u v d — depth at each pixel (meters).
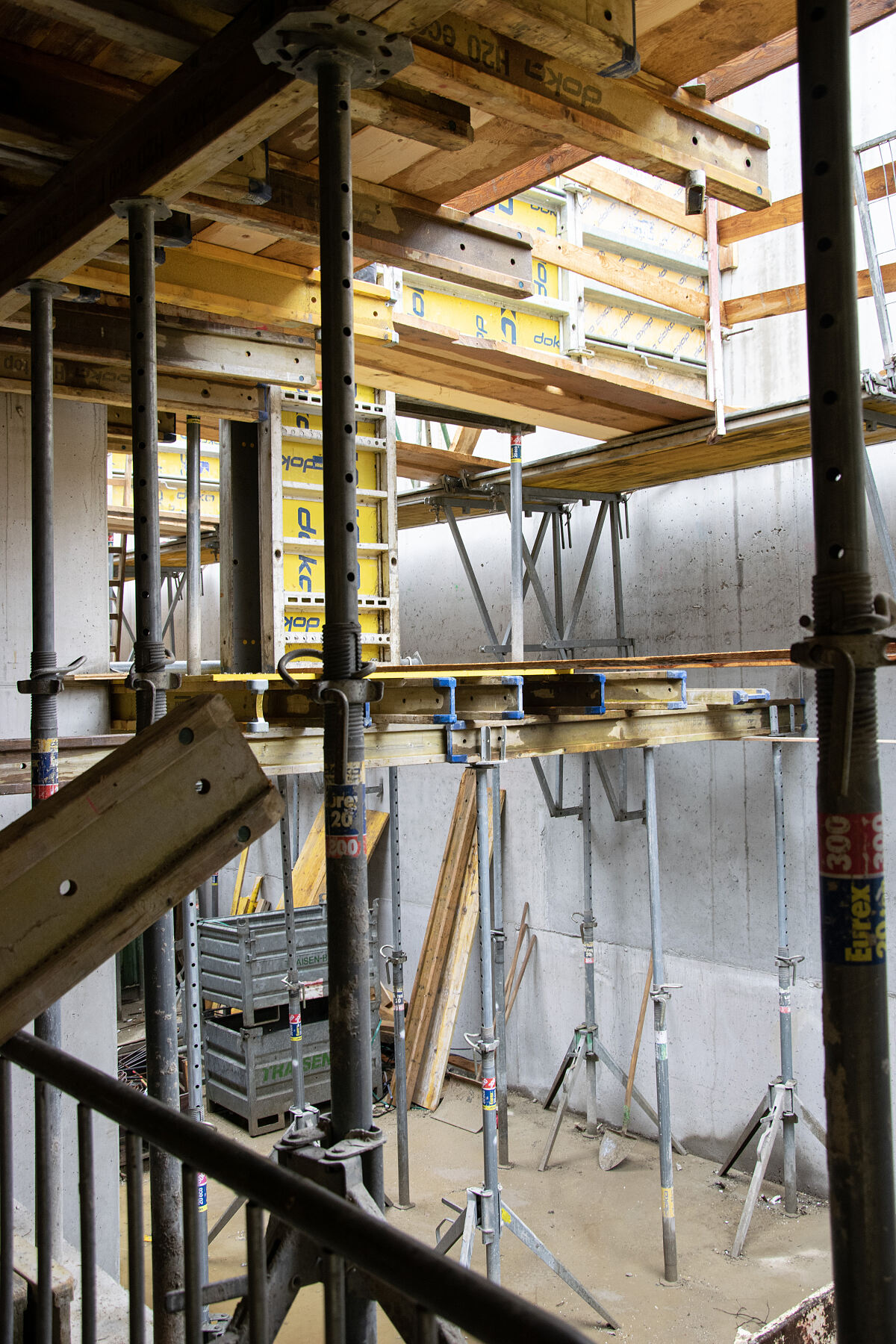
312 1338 4.91
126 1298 2.76
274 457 4.74
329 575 1.89
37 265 2.92
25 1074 4.07
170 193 2.45
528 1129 7.46
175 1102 2.42
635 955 7.31
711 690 5.52
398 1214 6.18
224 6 2.12
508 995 8.16
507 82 2.47
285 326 4.11
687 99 2.96
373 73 1.96
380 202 3.31
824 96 1.28
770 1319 5.00
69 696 4.51
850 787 1.26
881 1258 1.24
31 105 2.70
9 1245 1.81
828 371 1.28
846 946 1.26
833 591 1.27
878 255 5.80
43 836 1.35
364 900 1.86
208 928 7.89
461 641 9.05
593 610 7.83
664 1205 5.38
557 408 5.37
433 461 6.77
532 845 8.12
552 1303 5.22
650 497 7.36
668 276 5.27
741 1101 6.64
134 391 2.53
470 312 4.51
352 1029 1.82
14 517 4.31
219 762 1.42
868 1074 1.25
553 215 4.82
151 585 2.49
